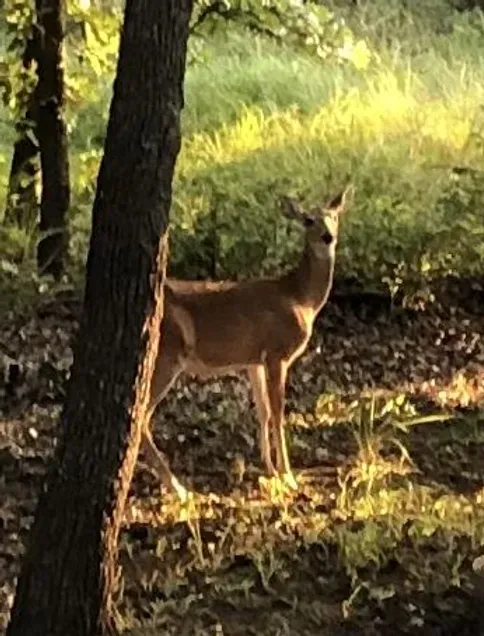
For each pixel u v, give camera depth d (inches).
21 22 422.9
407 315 418.9
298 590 250.1
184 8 198.1
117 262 198.7
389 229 434.9
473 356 400.8
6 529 274.5
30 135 436.5
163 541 266.4
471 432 336.8
